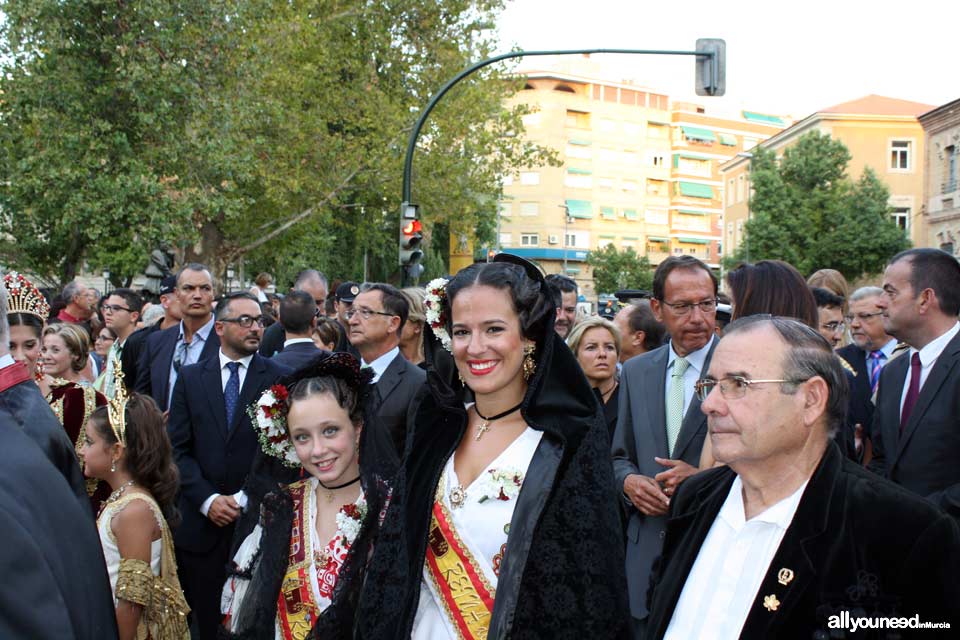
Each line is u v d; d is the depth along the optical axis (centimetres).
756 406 194
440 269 2581
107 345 826
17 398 204
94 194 1359
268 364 495
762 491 201
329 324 728
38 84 1334
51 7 1311
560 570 213
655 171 6825
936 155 2989
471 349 232
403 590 231
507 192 6269
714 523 213
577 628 210
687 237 6962
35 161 1331
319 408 294
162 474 365
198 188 1488
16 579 158
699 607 201
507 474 229
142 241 1426
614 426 473
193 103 1428
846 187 3144
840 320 586
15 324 423
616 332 484
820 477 193
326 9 1997
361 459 298
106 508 349
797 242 3158
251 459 469
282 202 1822
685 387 392
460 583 225
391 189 1986
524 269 243
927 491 364
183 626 354
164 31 1372
